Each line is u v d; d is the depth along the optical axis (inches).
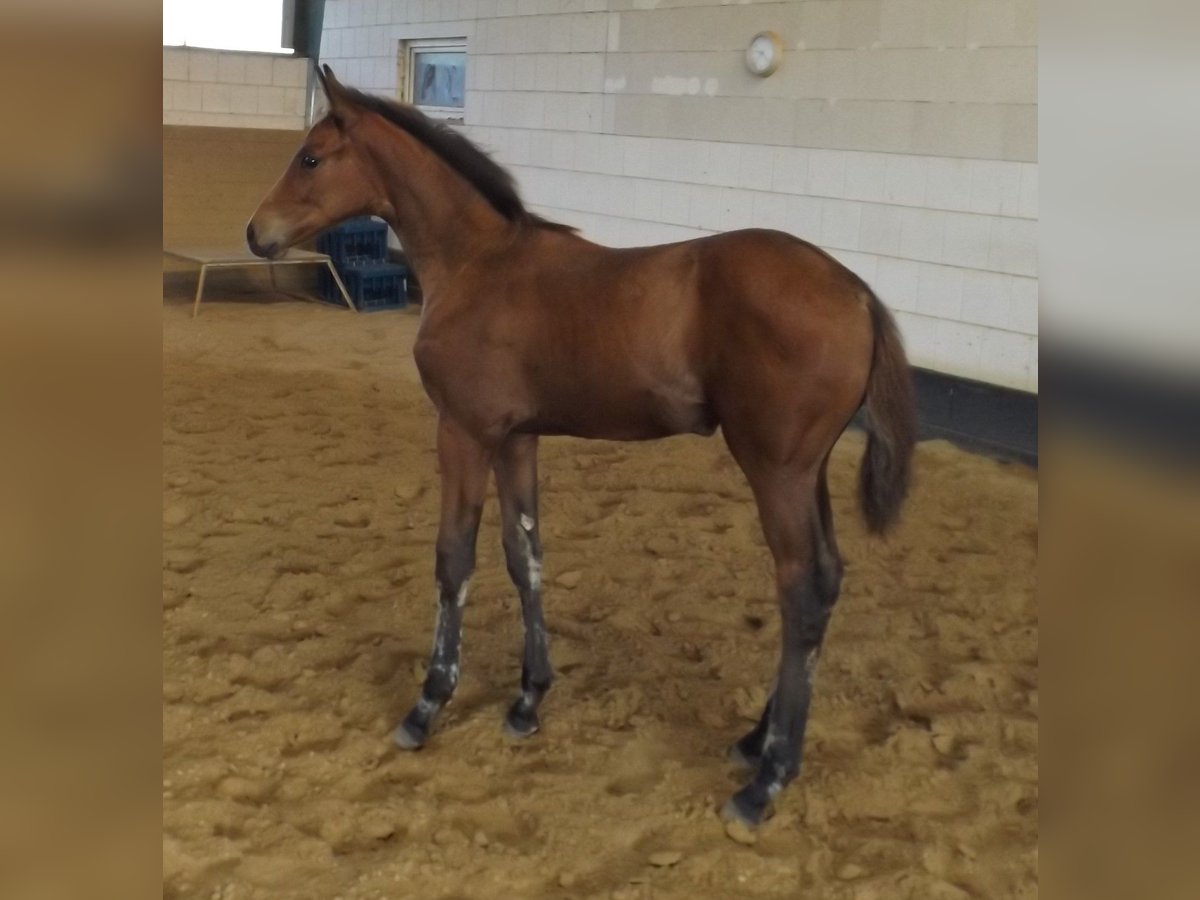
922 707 123.7
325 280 359.6
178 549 160.9
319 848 96.2
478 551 165.0
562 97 308.3
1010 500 194.1
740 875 94.9
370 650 133.1
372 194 111.4
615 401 102.3
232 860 94.7
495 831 101.3
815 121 245.8
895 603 150.4
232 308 340.2
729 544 169.6
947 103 221.9
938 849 98.6
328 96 111.1
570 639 137.7
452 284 108.3
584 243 107.0
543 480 199.6
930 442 230.4
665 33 275.7
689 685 126.9
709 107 268.2
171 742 111.8
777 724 100.7
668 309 98.7
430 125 109.3
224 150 356.5
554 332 102.6
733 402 96.4
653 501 189.2
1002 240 217.9
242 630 137.6
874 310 96.3
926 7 221.9
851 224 243.0
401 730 113.3
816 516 98.2
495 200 108.5
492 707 121.6
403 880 92.7
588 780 108.0
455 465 109.3
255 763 109.5
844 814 104.6
